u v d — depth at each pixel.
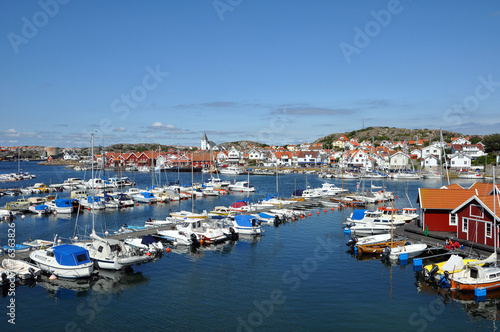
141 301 28.81
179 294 30.05
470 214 38.66
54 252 33.34
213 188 98.62
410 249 38.19
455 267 30.92
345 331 24.11
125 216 64.25
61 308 27.66
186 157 188.50
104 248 34.88
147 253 37.62
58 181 127.69
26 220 60.06
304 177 145.62
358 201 74.81
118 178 128.88
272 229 52.94
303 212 62.31
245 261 38.25
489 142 162.00
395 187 107.69
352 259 38.59
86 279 32.97
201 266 36.75
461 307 27.55
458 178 131.25
